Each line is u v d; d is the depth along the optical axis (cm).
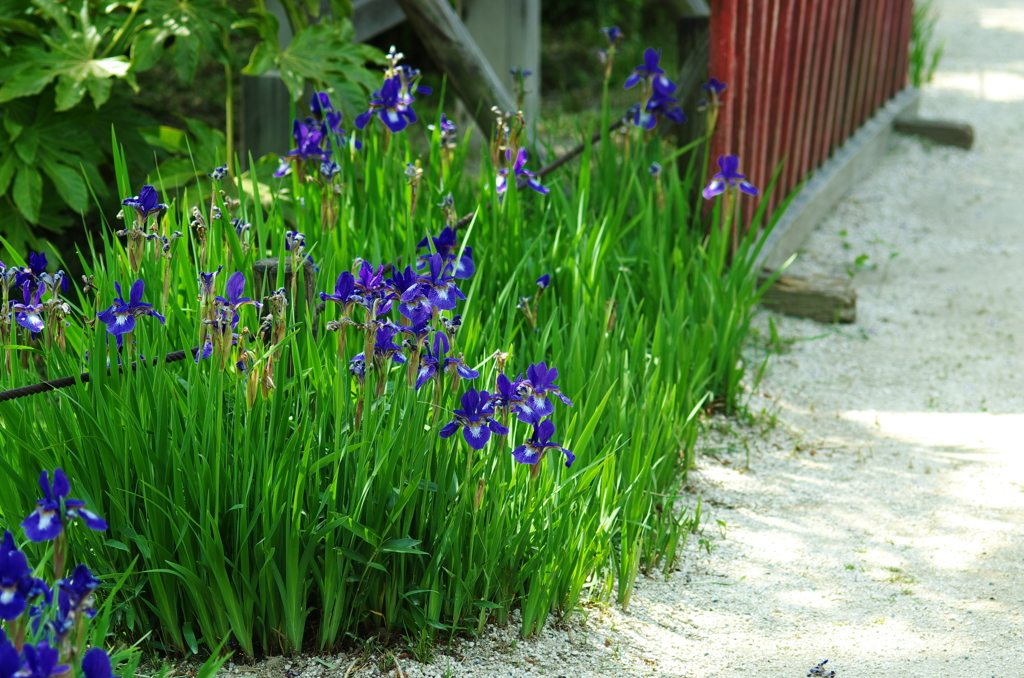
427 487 241
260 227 294
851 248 585
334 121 367
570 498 251
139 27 418
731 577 296
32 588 165
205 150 426
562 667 249
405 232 341
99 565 236
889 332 490
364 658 246
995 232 605
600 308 341
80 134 420
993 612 278
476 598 258
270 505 231
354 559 240
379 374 231
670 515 306
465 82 494
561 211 417
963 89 887
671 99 440
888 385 438
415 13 480
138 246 254
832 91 614
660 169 412
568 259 359
